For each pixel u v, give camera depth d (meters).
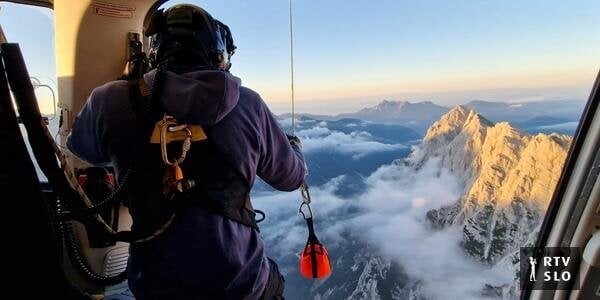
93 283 1.86
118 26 1.98
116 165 1.05
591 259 1.23
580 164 1.27
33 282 0.98
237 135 1.04
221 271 1.01
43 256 0.99
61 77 1.99
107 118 1.04
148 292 1.03
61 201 1.21
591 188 1.23
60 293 1.02
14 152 0.92
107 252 1.85
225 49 1.20
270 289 1.17
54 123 2.01
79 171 1.74
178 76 1.01
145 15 2.03
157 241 1.02
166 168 0.98
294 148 1.34
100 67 1.98
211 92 0.97
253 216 1.12
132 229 1.03
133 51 2.01
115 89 1.07
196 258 1.00
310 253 1.42
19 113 0.95
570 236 1.32
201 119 0.98
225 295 1.02
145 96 1.04
